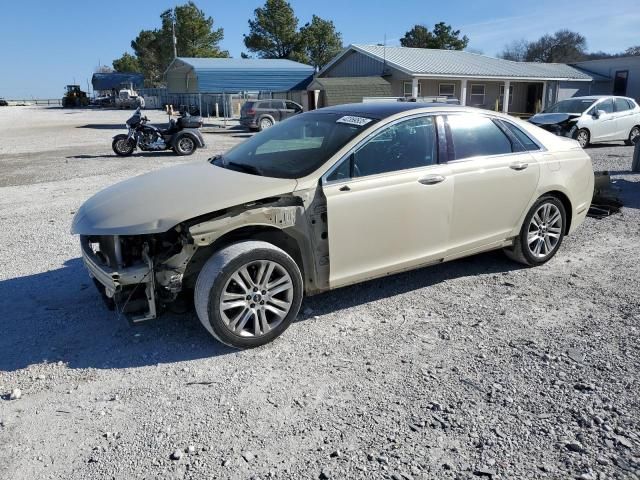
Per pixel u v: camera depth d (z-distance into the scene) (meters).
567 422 2.87
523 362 3.51
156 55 86.69
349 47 31.66
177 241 3.67
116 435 2.86
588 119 16.02
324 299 4.60
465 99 31.78
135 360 3.63
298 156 4.21
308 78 28.98
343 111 4.70
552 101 33.91
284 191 3.77
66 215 7.94
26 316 4.33
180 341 3.88
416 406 3.06
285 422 2.94
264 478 2.52
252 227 3.79
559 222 5.36
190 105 47.75
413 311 4.35
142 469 2.60
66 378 3.42
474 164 4.61
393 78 29.25
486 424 2.88
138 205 3.74
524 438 2.76
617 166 11.98
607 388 3.18
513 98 33.81
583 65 37.06
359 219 4.02
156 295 3.71
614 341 3.76
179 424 2.95
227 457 2.67
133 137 15.98
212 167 4.55
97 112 54.09
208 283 3.51
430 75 28.06
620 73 35.19
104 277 3.62
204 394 3.22
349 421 2.94
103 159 15.27
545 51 72.56
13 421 3.00
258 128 26.28
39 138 23.72
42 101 105.50
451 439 2.77
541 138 5.21
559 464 2.56
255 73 27.66
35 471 2.60
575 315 4.21
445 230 4.51
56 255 5.92
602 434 2.77
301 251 3.92
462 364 3.51
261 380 3.37
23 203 8.90
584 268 5.28
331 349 3.75
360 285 4.91
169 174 4.45
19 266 5.56
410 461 2.61
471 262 5.50
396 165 4.23
